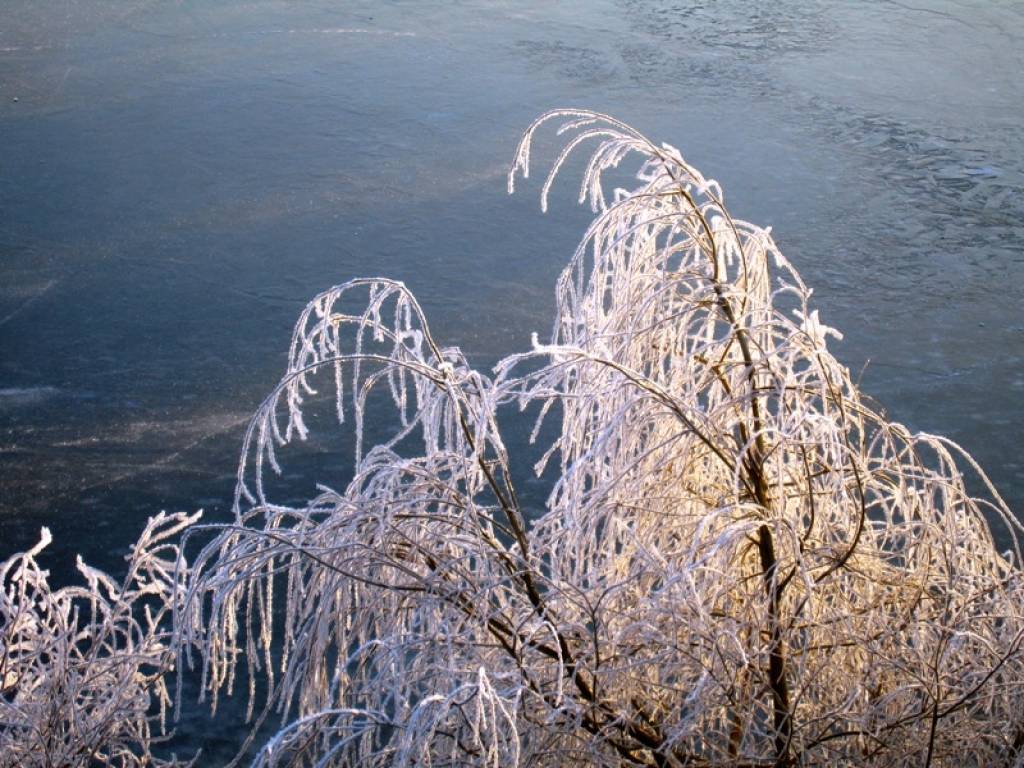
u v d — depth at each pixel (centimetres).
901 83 1393
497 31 1577
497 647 294
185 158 1246
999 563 337
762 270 335
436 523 306
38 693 340
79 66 1492
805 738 313
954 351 890
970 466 759
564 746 305
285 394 852
